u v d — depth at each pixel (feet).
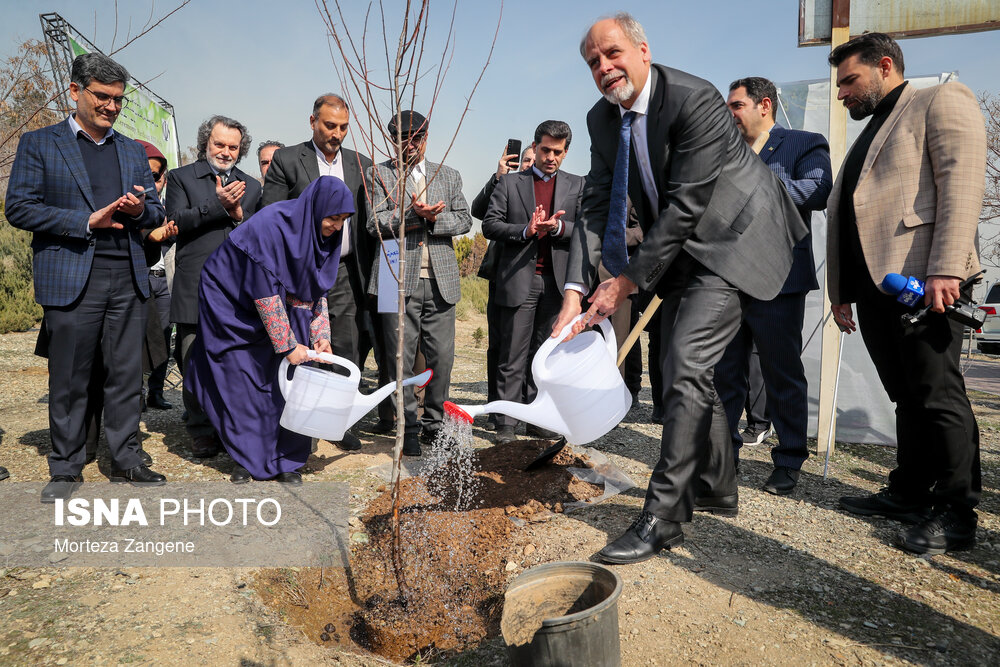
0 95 16.79
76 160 10.65
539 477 11.93
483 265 16.83
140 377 11.67
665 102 8.86
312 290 11.93
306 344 12.37
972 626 7.41
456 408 8.68
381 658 7.20
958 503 9.33
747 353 12.75
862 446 15.51
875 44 9.94
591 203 10.45
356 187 14.34
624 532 9.64
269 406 11.87
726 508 10.46
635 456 13.91
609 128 9.92
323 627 8.09
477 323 49.14
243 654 6.85
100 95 10.55
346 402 11.10
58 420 10.72
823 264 15.76
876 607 7.78
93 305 10.82
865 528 10.19
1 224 37.63
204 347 11.82
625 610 7.58
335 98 13.84
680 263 9.59
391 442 14.78
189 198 13.65
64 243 10.52
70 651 6.77
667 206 8.94
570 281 10.30
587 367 9.23
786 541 9.60
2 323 31.86
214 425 11.96
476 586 8.69
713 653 6.83
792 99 16.05
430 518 10.31
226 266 11.44
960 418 9.21
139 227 11.36
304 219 11.37
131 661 6.61
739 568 8.68
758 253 9.14
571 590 6.54
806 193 11.76
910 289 9.07
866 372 15.57
